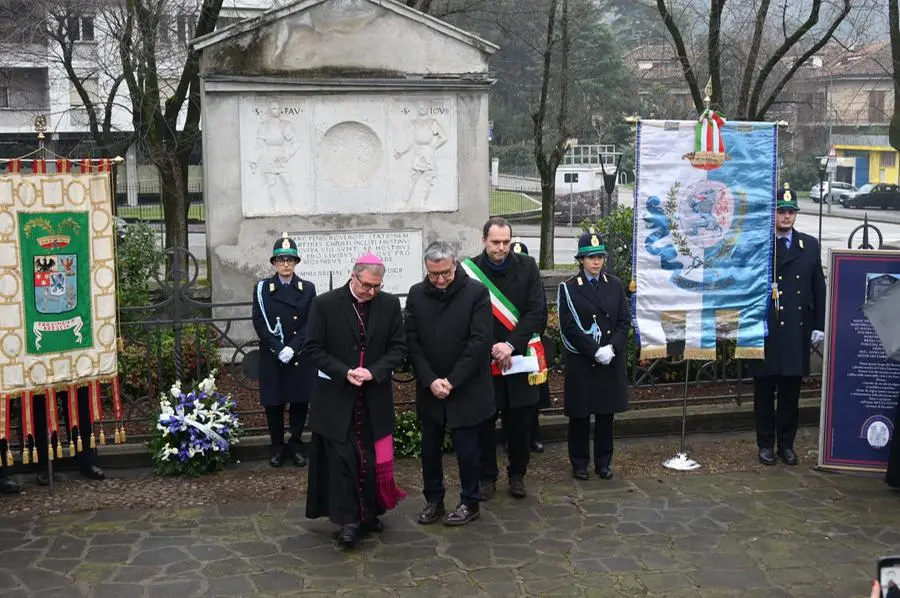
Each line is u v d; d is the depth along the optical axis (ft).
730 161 25.18
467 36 34.40
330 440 19.58
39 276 22.35
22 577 18.11
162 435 24.14
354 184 34.27
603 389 23.43
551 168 62.54
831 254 24.06
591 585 17.88
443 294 20.79
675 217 25.29
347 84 33.50
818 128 135.64
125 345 29.48
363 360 19.90
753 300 25.27
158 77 53.83
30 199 22.16
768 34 50.14
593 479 24.04
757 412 25.41
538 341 22.57
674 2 49.44
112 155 62.54
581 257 23.65
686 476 24.25
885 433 24.07
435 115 34.63
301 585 17.88
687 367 25.38
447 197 35.04
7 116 112.27
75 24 64.80
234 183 33.27
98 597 17.33
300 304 24.47
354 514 19.58
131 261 32.65
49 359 22.56
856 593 17.53
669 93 102.27
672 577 18.22
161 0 48.16
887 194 141.59
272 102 33.24
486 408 20.84
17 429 25.13
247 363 25.41
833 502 22.39
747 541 19.98
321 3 33.09
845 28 53.62
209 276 36.50
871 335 23.97
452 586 17.85
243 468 24.77
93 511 21.65
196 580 18.04
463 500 21.13
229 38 32.60
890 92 90.02
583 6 70.69
